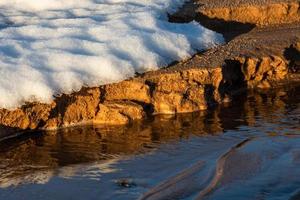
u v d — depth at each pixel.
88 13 16.86
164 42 14.66
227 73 14.23
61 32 14.52
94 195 9.41
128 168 10.36
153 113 13.08
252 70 14.84
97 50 13.65
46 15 16.72
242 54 14.99
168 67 13.84
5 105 11.59
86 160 10.76
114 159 10.77
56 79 12.38
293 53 15.95
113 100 12.92
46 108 12.05
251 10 17.91
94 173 10.19
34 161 10.73
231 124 12.43
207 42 15.63
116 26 15.14
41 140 11.73
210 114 13.08
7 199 9.34
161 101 13.14
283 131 11.91
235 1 18.61
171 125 12.46
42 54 13.08
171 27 16.00
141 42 14.28
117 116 12.61
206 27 17.69
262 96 14.29
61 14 16.80
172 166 10.37
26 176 10.12
